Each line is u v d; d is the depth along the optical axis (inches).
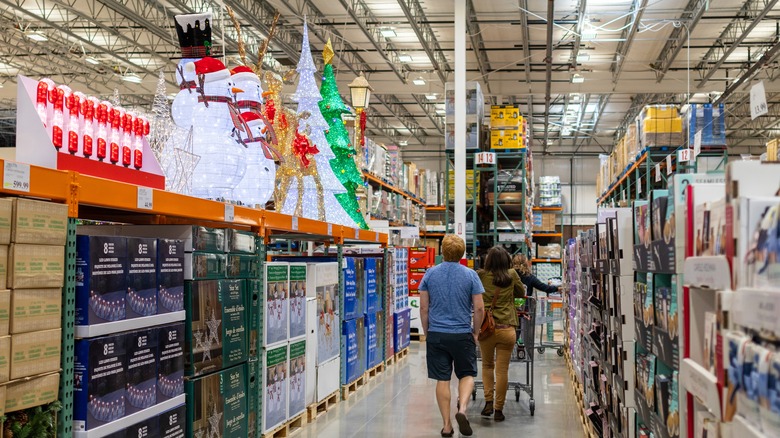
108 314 113.0
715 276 60.8
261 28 563.2
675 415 90.4
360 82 399.9
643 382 118.4
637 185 426.9
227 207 162.1
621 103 898.7
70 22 621.6
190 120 186.2
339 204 307.1
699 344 76.3
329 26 624.4
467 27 595.5
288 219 208.5
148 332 124.3
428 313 221.9
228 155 188.1
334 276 262.1
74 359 107.4
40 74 808.9
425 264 530.0
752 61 685.3
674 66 729.6
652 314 108.7
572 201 1146.0
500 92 768.3
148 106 923.4
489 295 247.3
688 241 77.9
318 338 241.1
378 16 602.5
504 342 246.4
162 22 595.5
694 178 88.7
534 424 240.8
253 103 203.6
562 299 458.6
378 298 335.6
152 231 142.5
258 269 181.2
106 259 113.0
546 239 806.5
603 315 172.7
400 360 389.4
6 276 93.0
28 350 95.8
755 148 1093.8
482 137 490.3
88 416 107.3
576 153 1162.6
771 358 45.7
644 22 587.5
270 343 193.8
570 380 337.1
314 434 219.1
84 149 123.5
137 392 120.3
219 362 154.3
